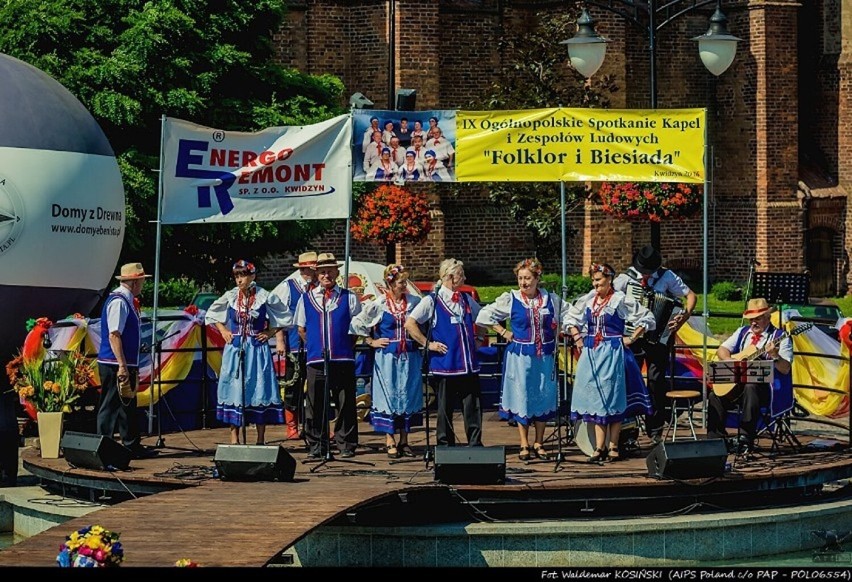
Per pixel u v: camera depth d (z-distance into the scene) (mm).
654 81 23312
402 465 17766
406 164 18828
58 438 18922
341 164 18938
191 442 19547
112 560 12266
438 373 17719
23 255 22422
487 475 16375
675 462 16516
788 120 47594
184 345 20469
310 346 18188
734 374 17609
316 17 44156
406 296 18234
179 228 33156
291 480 16828
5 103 22797
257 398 18188
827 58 48844
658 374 18828
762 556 16938
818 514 17328
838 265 48531
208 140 18875
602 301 17562
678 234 48000
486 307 17734
